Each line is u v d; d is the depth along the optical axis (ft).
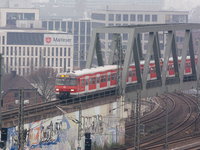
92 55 565.53
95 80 537.65
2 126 388.37
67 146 472.85
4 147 364.79
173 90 640.58
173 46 628.69
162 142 561.43
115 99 541.75
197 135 607.78
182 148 531.09
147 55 573.33
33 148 426.51
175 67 647.97
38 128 431.84
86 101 496.23
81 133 485.15
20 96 372.38
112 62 596.29
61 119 462.60
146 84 581.94
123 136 561.02
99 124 516.32
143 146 538.47
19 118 371.76
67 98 520.01
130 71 582.76
